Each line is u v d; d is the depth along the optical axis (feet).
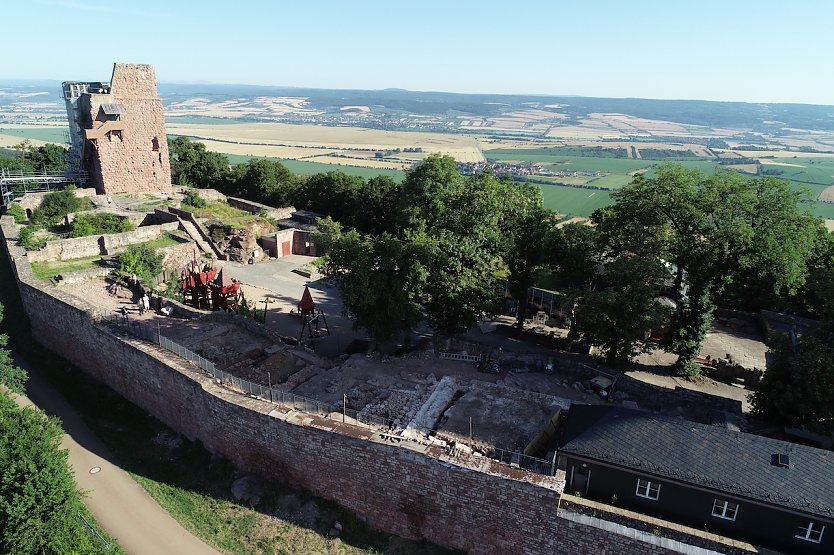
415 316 148.97
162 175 314.76
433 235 164.76
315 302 217.36
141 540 105.40
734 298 214.69
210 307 187.62
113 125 290.15
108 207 273.75
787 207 150.00
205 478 119.85
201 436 126.00
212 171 389.60
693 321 158.20
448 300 155.33
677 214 159.22
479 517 98.02
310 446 108.37
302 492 112.47
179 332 157.38
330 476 108.68
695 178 161.07
